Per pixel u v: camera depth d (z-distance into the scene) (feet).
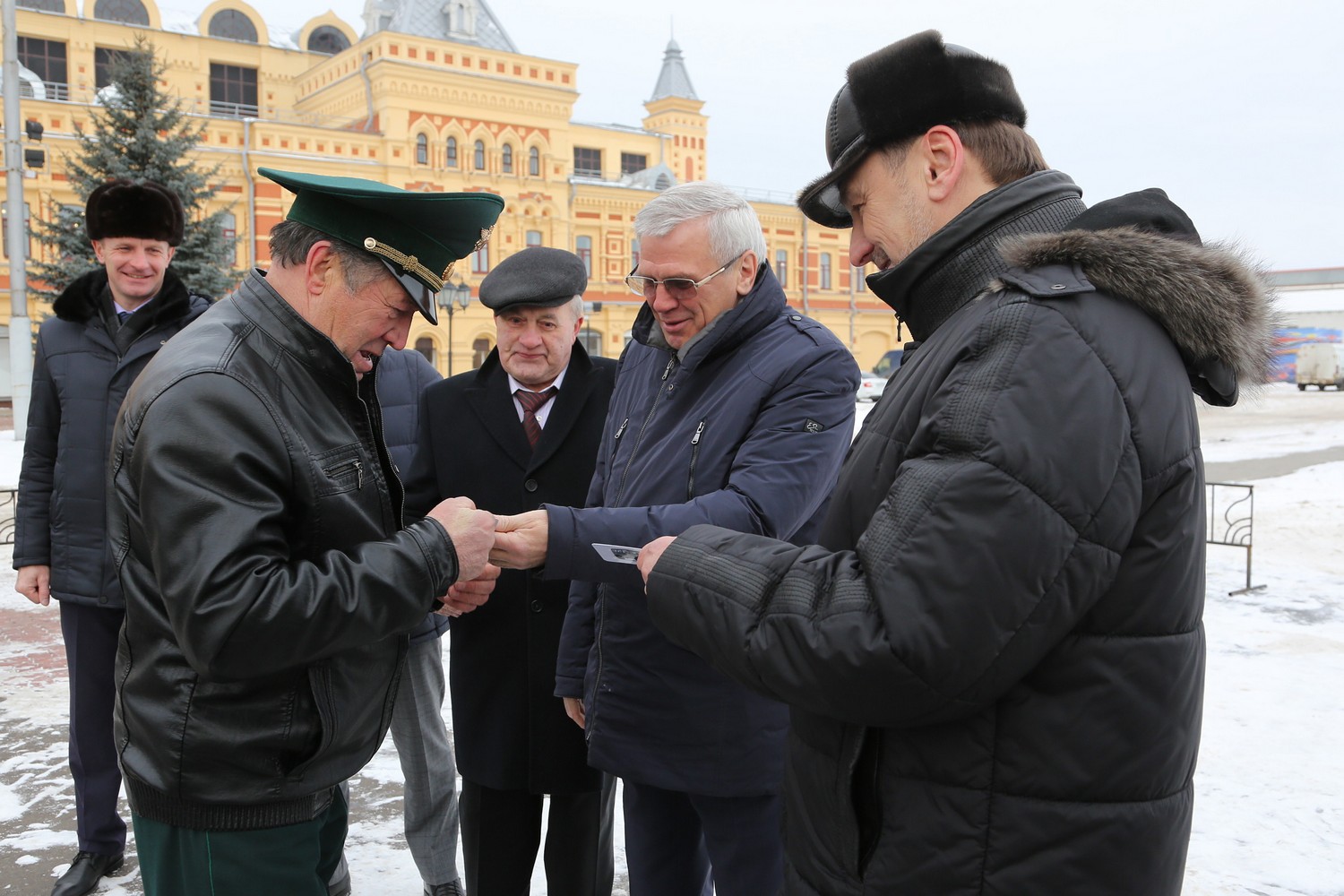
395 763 12.96
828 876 4.43
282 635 4.61
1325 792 11.55
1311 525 30.83
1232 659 16.83
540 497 8.81
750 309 7.11
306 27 131.03
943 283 4.47
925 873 4.03
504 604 8.35
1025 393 3.76
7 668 16.40
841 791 4.29
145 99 64.03
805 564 4.28
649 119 155.22
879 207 4.73
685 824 7.63
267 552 4.76
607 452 8.14
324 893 5.66
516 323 8.57
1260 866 9.89
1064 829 3.85
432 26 113.09
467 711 8.50
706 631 4.46
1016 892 3.88
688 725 6.98
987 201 4.35
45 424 10.04
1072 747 3.84
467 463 8.91
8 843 10.48
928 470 3.87
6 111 50.96
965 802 3.95
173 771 5.05
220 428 4.77
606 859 8.91
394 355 10.65
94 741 9.68
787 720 7.07
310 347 5.24
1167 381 3.89
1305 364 123.03
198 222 64.64
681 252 6.95
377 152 106.42
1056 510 3.65
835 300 145.07
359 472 5.40
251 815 5.19
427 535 5.17
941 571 3.69
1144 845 3.89
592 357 9.24
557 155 117.60
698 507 6.47
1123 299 3.96
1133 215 4.23
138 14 119.85
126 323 9.91
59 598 9.67
